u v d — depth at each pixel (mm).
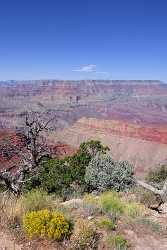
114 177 14945
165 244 7863
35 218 7230
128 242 7656
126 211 9430
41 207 8492
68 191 15672
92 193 14922
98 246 7277
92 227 7867
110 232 7875
